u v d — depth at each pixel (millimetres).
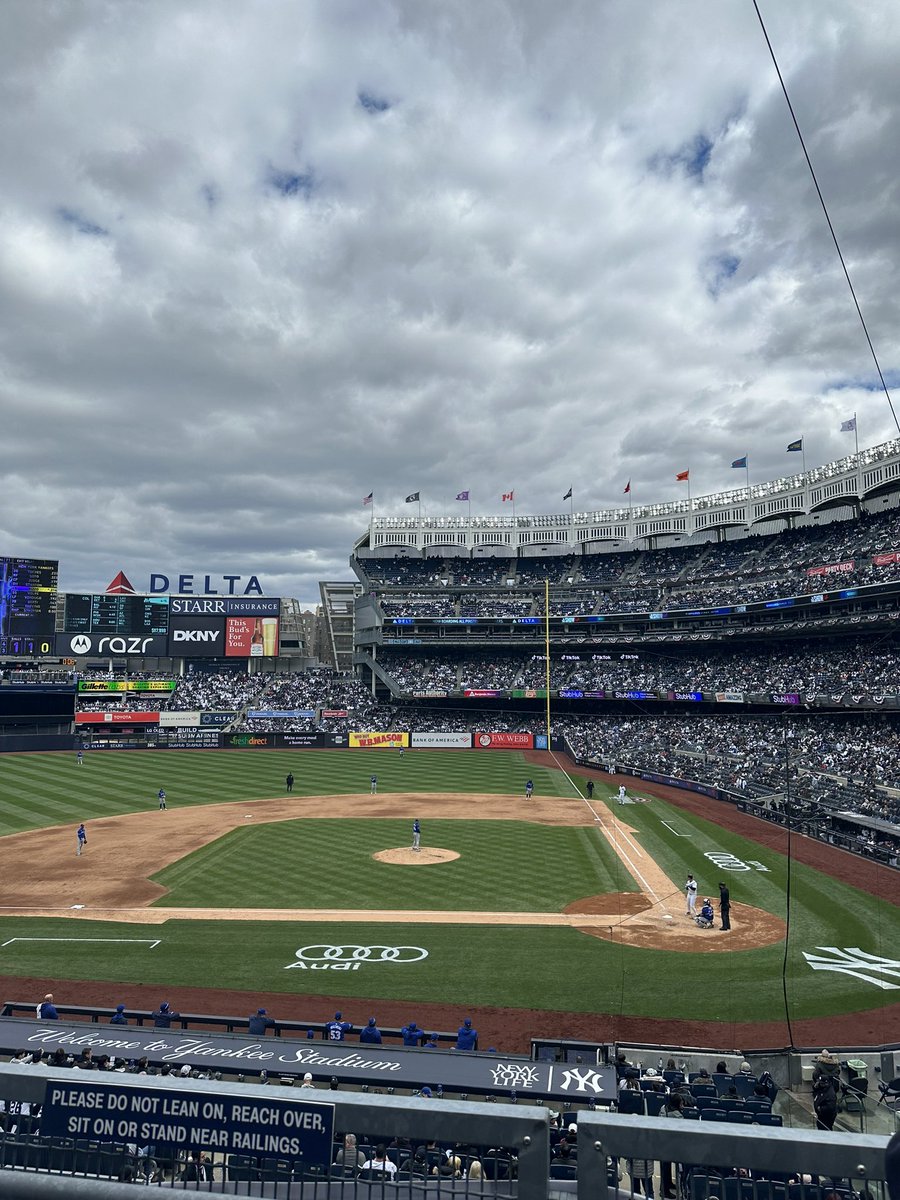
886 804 48094
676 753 78188
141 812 55938
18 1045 16672
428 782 70688
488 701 108250
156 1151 4195
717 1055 20469
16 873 40000
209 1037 17188
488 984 26188
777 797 55031
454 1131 3814
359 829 50469
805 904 34781
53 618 105875
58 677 104750
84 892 36781
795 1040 22156
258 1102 4047
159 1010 21812
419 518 124188
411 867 41156
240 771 76938
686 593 96688
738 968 27500
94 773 74375
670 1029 22891
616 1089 15312
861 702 64438
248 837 48062
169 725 101938
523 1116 3756
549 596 113438
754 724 79562
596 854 43875
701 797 63281
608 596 107375
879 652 74625
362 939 30500
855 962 27969
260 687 113438
